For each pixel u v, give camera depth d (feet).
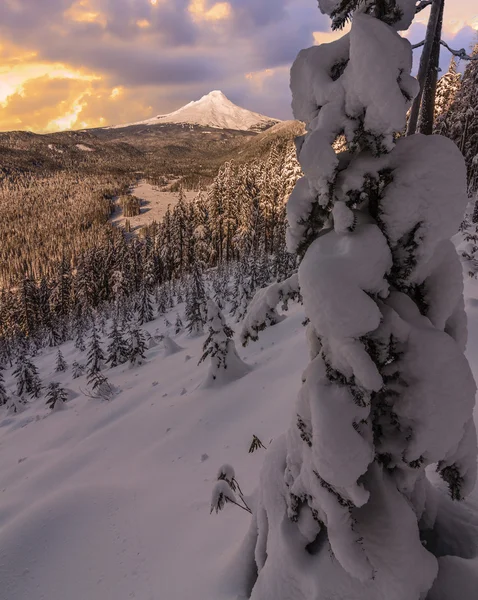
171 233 214.07
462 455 9.03
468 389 7.94
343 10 8.66
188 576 13.53
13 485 28.25
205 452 25.18
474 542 9.98
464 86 119.14
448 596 8.82
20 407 63.67
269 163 190.19
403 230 7.95
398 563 8.42
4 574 15.43
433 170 7.67
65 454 31.86
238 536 14.60
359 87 6.98
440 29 10.71
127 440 31.17
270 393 30.68
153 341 77.87
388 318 8.14
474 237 49.55
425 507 10.70
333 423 7.71
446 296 8.72
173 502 19.57
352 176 7.76
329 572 8.89
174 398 37.78
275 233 141.28
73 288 219.41
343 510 8.17
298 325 46.62
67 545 16.89
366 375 7.43
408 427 8.41
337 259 7.69
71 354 111.45
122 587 14.28
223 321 37.86
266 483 11.30
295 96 8.66
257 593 10.04
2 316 204.03
